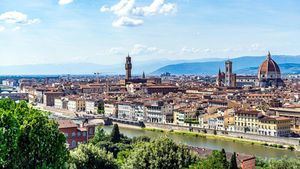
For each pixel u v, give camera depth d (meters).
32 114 93.44
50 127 95.44
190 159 158.75
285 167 154.38
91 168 149.12
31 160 90.31
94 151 151.38
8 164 85.81
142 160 155.75
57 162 94.19
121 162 176.38
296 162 155.88
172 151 155.75
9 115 84.75
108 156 154.25
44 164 88.62
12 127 84.56
